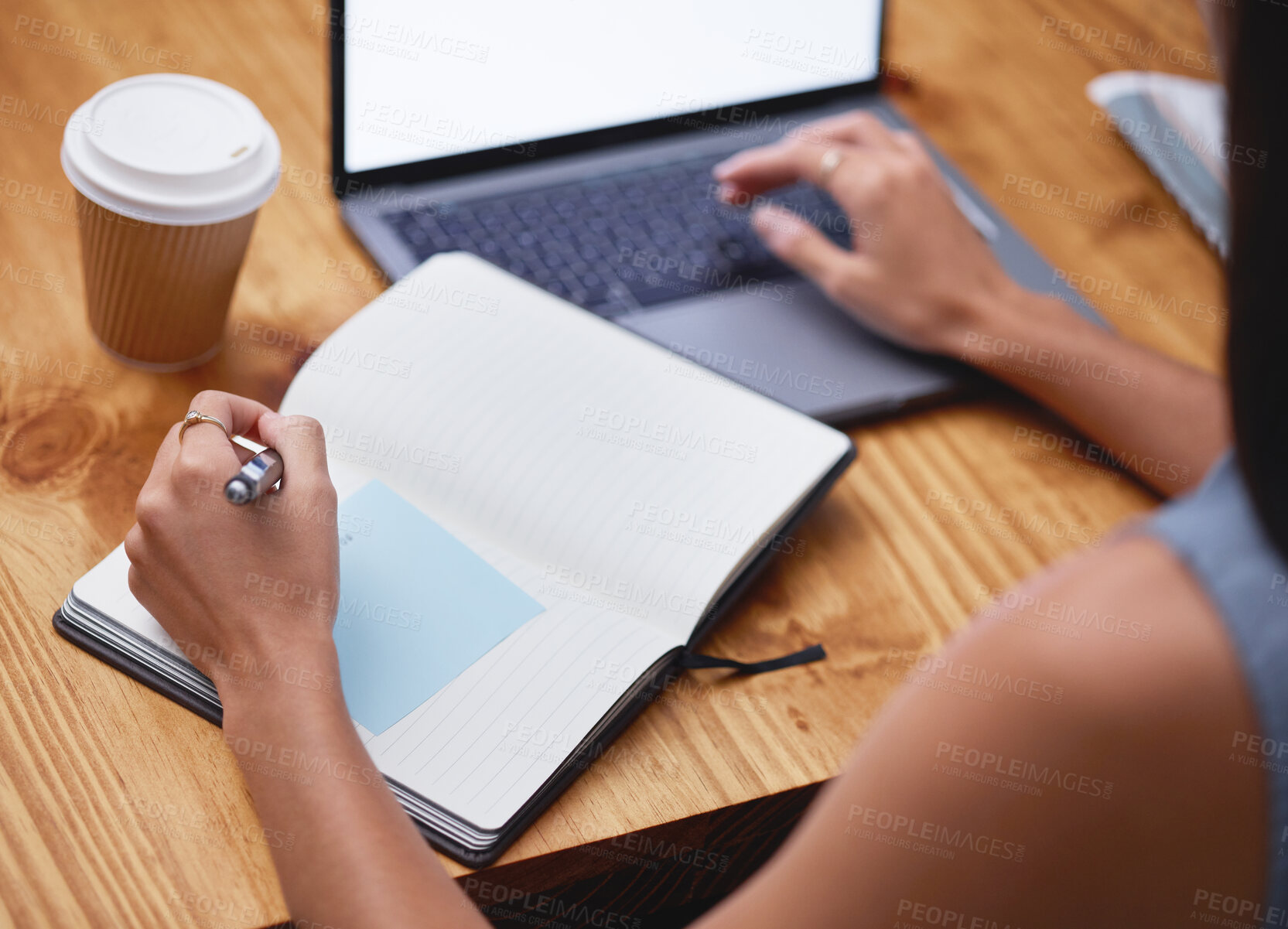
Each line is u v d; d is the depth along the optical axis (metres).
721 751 0.70
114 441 0.78
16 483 0.75
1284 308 0.38
